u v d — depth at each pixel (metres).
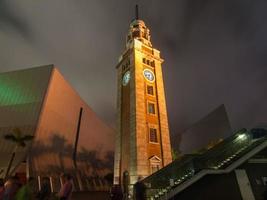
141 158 30.05
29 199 9.23
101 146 80.62
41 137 47.28
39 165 43.75
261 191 15.13
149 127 33.47
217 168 16.44
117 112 39.44
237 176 15.49
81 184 55.59
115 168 34.84
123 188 30.38
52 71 54.41
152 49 42.56
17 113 49.38
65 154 57.31
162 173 17.20
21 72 56.69
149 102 35.94
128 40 46.50
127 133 34.38
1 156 43.16
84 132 71.31
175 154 54.22
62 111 58.81
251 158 16.73
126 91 38.78
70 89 64.50
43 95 50.69
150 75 38.97
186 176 16.50
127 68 40.62
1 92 54.44
